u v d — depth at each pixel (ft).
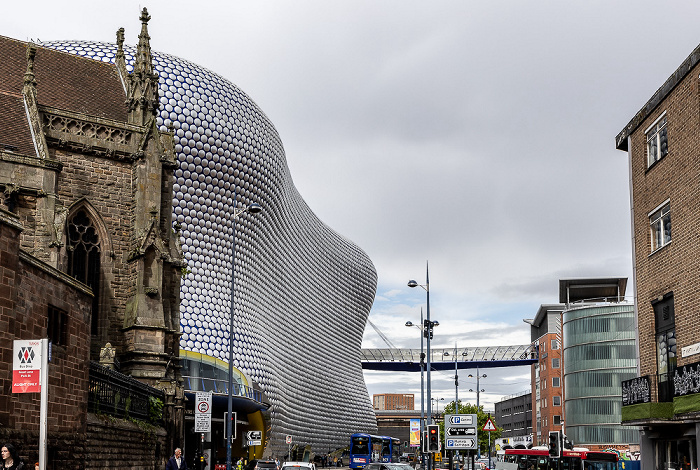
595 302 457.68
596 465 196.44
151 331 176.24
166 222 189.37
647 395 135.03
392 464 179.32
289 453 273.54
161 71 322.96
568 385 423.23
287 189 397.39
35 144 164.04
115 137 184.03
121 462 126.31
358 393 559.79
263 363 347.36
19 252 88.17
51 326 98.37
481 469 303.68
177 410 162.50
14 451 60.29
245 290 346.13
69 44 331.16
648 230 143.02
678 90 129.59
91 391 116.78
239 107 339.36
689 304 124.36
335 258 536.01
